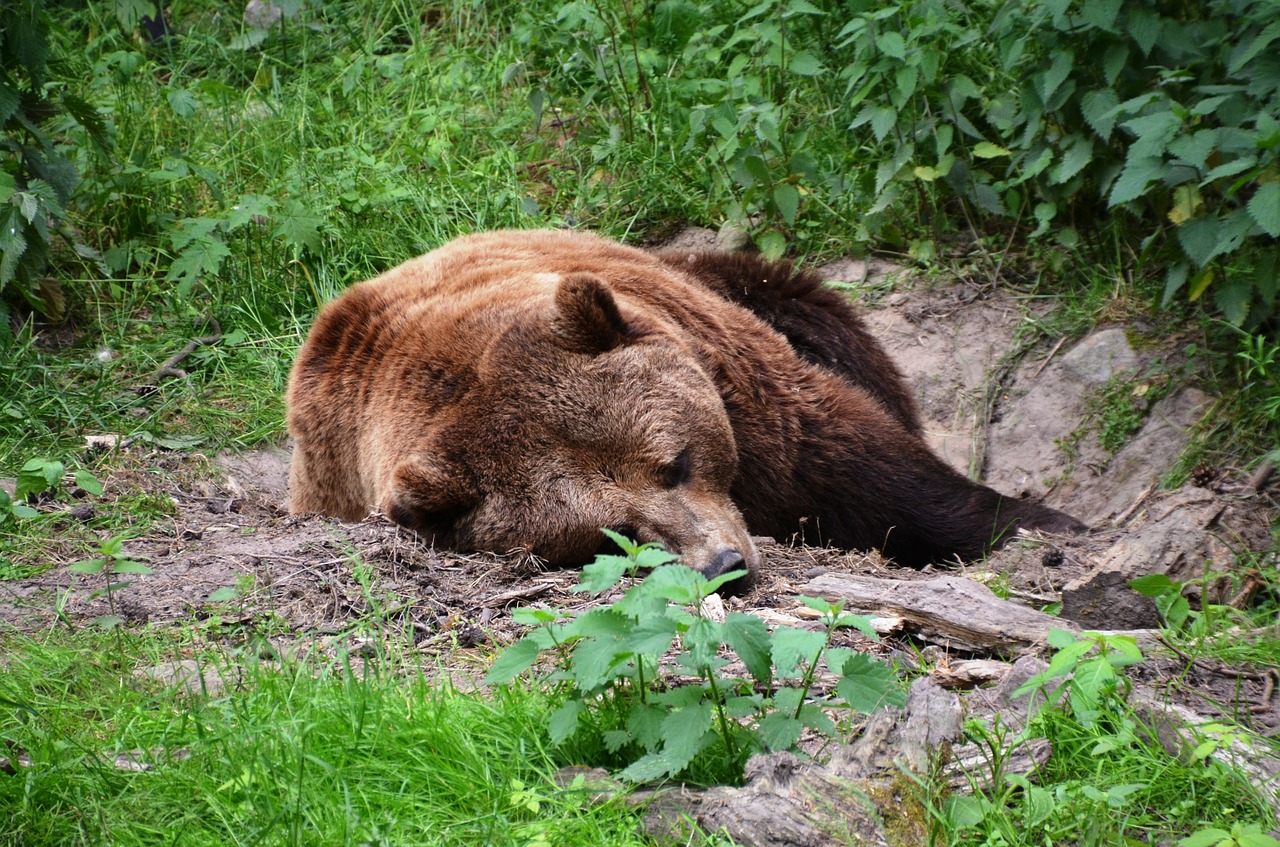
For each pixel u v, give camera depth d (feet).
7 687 22.22
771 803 17.17
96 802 18.29
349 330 34.58
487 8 62.44
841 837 16.79
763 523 34.47
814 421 35.94
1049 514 35.50
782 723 18.53
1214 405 38.42
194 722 20.74
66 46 58.08
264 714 20.72
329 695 21.35
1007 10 42.73
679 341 32.22
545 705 20.74
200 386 44.57
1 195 40.75
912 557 36.09
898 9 43.75
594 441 29.12
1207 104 35.04
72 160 49.80
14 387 42.32
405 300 34.73
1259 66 35.27
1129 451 40.09
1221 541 30.76
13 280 43.93
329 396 34.19
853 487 35.78
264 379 45.37
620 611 19.22
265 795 18.12
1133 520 35.65
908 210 49.08
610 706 20.15
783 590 28.66
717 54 52.24
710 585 18.69
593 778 18.65
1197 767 18.38
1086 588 25.96
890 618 24.85
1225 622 25.45
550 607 26.84
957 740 18.45
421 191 50.85
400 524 29.43
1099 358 42.55
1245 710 21.25
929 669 22.79
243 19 63.21
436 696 21.67
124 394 43.60
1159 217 43.04
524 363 29.91
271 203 48.14
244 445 42.83
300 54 61.36
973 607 24.62
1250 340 36.68
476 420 29.63
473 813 18.47
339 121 56.08
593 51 52.75
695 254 42.63
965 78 45.55
